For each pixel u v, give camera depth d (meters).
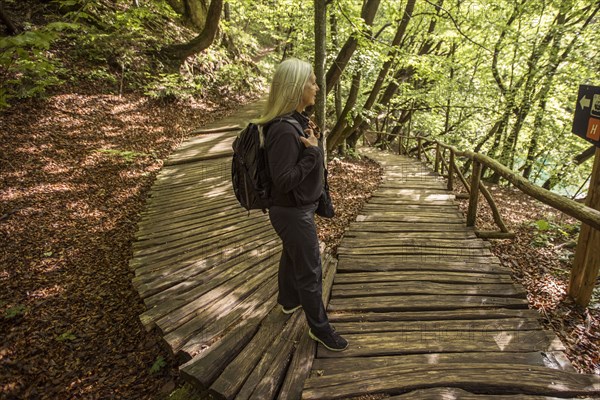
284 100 1.75
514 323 2.55
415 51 13.73
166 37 12.38
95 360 2.71
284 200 1.88
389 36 13.04
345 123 9.12
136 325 3.07
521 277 3.42
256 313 2.63
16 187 5.12
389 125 18.80
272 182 1.86
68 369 2.62
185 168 6.79
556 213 7.30
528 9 10.28
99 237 4.39
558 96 10.84
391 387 1.95
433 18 8.77
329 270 3.36
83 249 4.11
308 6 10.99
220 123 10.16
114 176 6.09
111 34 9.73
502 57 11.95
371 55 8.09
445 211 5.29
